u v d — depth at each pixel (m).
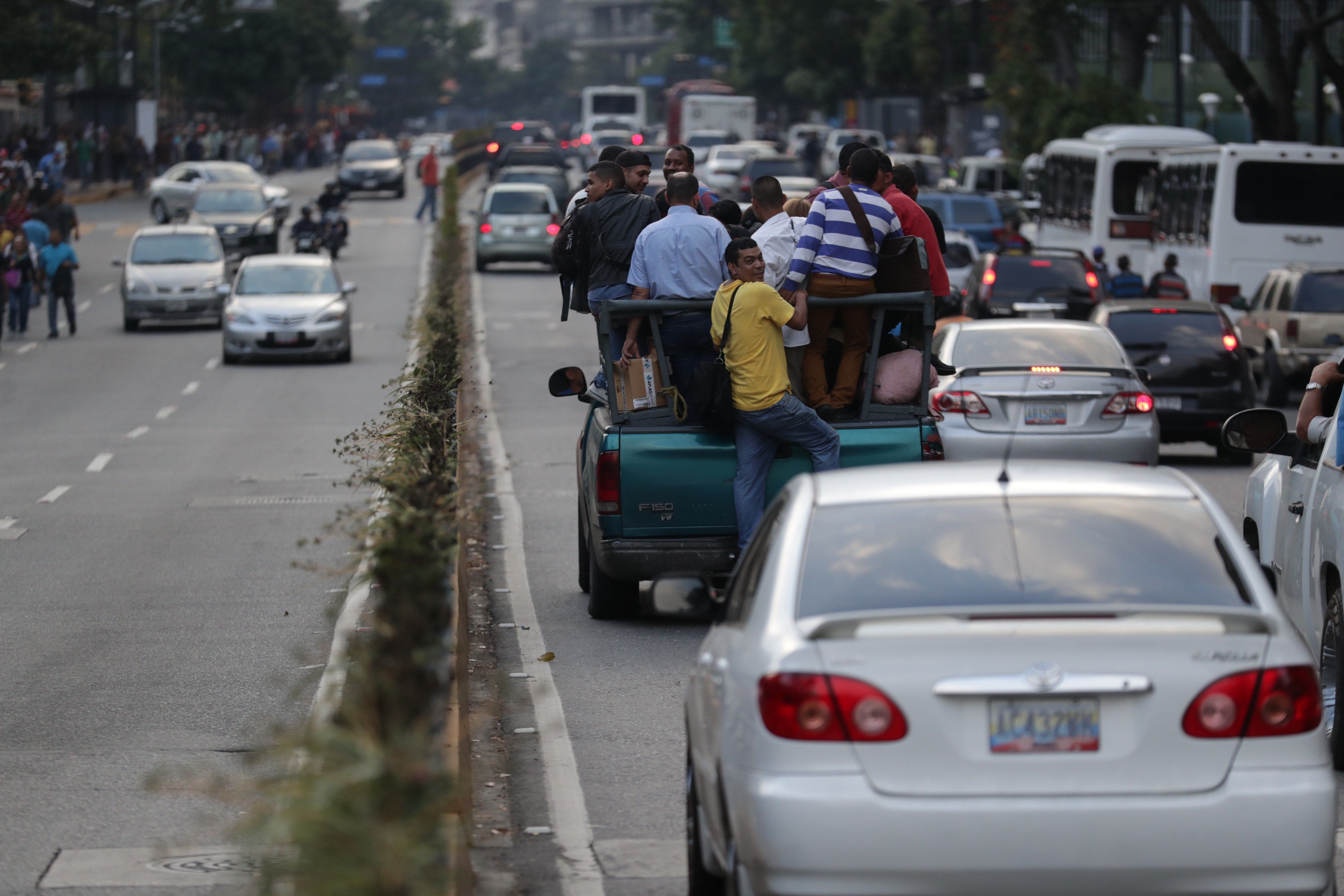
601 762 22.58
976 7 166.25
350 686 12.94
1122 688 12.83
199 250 105.25
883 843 12.68
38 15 182.88
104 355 91.94
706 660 15.67
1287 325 70.56
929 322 30.05
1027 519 14.72
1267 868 12.72
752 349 28.56
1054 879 12.68
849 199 29.69
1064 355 44.84
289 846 12.15
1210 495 15.19
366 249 150.88
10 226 101.19
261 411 70.88
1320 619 22.64
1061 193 115.75
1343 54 164.75
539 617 32.56
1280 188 86.19
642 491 29.84
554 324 104.75
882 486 15.27
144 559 39.50
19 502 48.66
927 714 12.86
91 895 17.34
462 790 17.23
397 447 31.50
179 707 25.55
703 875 16.19
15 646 30.39
